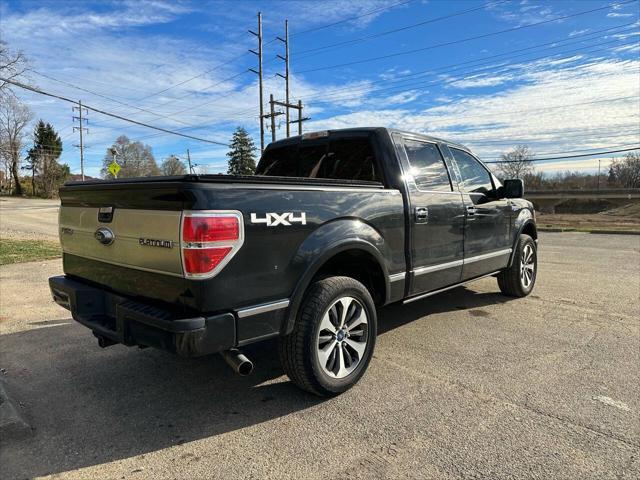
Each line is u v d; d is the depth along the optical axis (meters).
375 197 3.64
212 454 2.62
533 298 6.18
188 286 2.58
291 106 34.19
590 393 3.29
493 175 5.66
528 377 3.58
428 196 4.24
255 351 4.33
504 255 5.63
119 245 3.03
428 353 4.15
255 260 2.76
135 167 88.81
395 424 2.91
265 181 2.88
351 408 3.14
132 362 4.05
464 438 2.73
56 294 3.68
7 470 2.49
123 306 2.87
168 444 2.74
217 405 3.23
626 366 3.78
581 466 2.44
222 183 2.65
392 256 3.80
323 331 3.23
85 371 3.86
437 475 2.39
